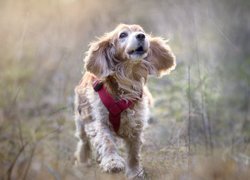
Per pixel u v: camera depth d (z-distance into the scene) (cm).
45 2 1182
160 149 638
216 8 1257
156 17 1312
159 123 817
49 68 1084
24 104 932
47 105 932
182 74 991
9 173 534
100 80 614
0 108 893
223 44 1131
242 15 1273
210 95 875
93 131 611
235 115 877
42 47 1133
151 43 644
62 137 774
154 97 946
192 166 529
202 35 1110
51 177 541
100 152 587
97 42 624
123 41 605
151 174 583
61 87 948
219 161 518
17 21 1123
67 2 1209
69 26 1157
